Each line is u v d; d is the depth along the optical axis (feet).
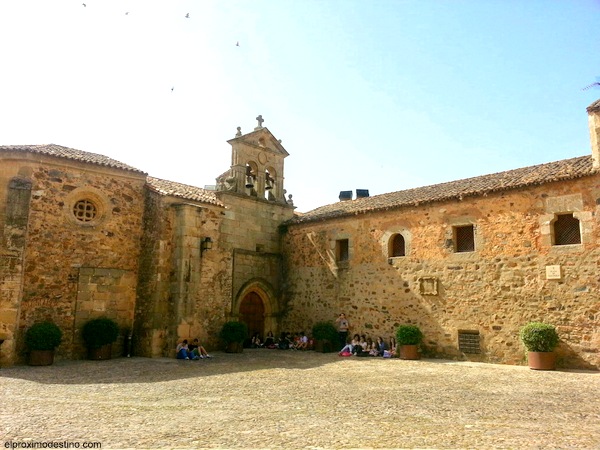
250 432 17.74
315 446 15.94
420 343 47.85
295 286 61.41
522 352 41.47
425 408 22.68
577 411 22.13
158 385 29.01
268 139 65.16
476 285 45.14
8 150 40.98
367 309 53.11
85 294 44.45
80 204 45.70
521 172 47.75
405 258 50.75
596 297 38.09
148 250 48.37
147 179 53.31
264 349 56.85
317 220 59.77
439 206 48.80
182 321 46.39
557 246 40.68
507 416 20.98
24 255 39.81
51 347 39.11
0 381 30.09
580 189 39.91
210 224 51.60
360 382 31.17
